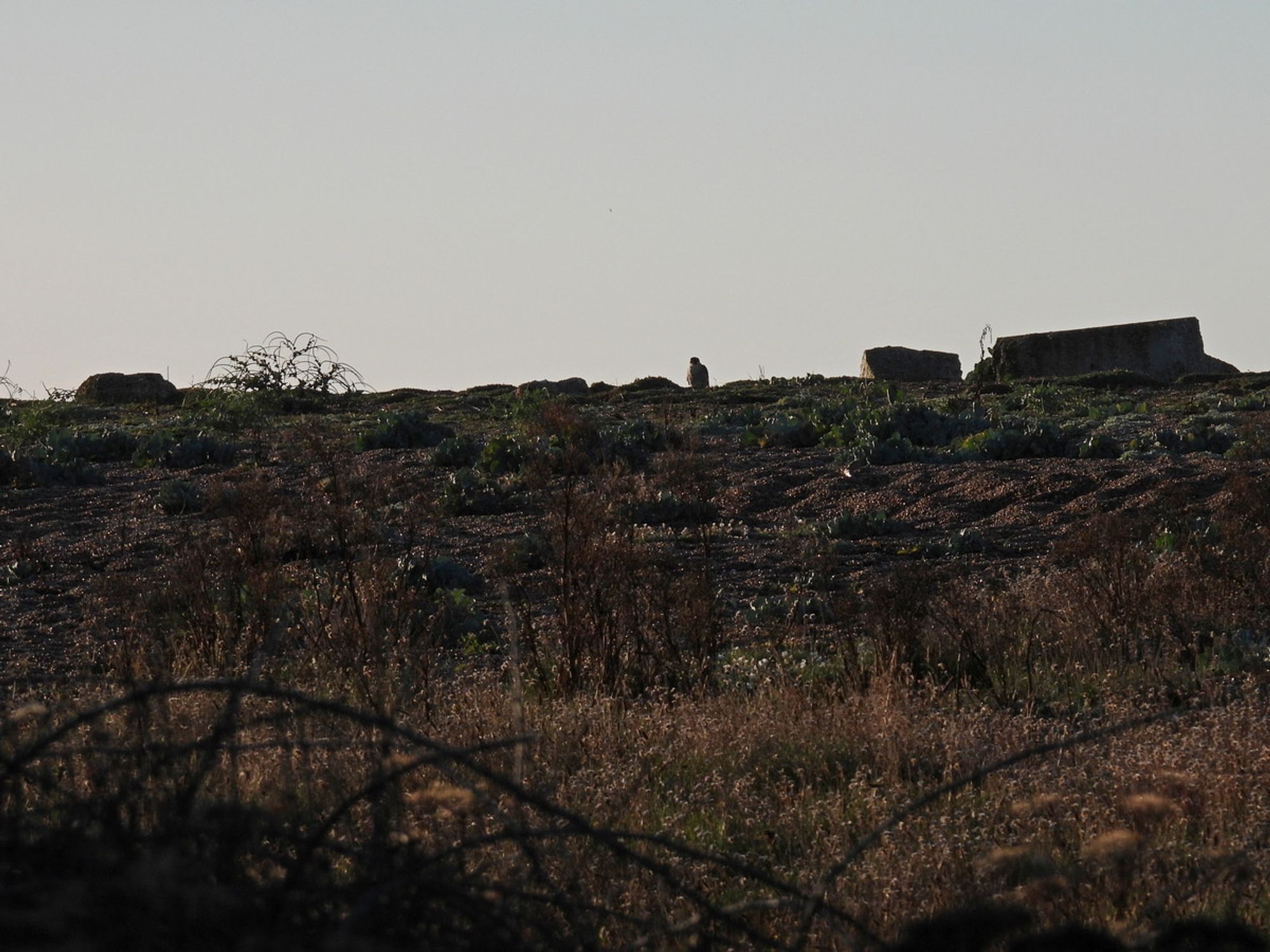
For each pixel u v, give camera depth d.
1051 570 46.31
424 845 16.73
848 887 19.69
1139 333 142.00
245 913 10.70
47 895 10.34
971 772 24.48
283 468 74.69
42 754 13.12
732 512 65.25
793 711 29.75
